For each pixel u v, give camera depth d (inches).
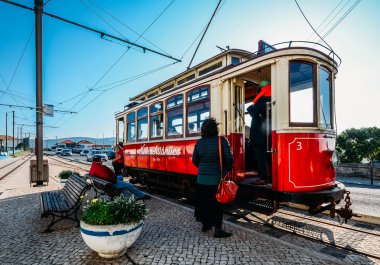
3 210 231.3
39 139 379.2
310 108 186.9
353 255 143.8
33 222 195.3
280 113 181.2
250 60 201.2
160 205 249.3
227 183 152.2
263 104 199.5
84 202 258.7
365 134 639.1
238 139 219.3
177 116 287.0
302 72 187.8
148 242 153.0
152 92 400.2
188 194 274.5
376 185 435.2
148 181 356.8
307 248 153.1
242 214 224.7
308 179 175.0
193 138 257.9
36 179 377.1
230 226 181.9
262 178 200.8
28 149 3882.9
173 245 148.4
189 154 263.0
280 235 175.2
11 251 143.6
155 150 327.6
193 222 192.2
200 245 148.1
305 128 179.0
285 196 173.5
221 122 225.9
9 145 3828.7
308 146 177.8
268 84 204.5
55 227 183.3
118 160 426.0
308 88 188.2
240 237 160.7
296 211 236.2
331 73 205.3
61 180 388.5
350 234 177.2
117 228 127.4
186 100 272.4
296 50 182.7
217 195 151.8
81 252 140.6
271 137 192.1
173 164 289.0
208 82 242.4
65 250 143.6
